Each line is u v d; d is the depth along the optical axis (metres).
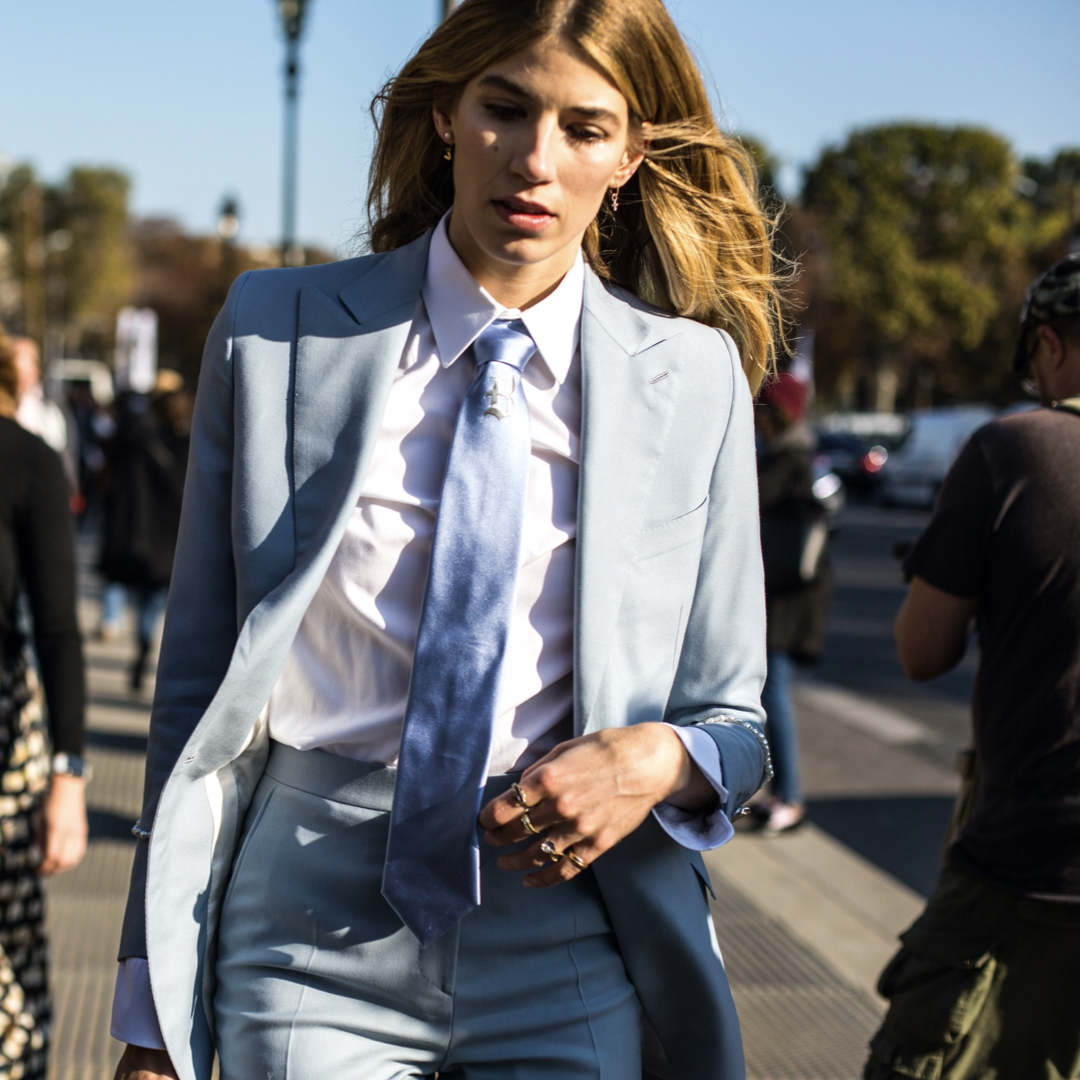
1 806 2.30
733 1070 1.43
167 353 75.56
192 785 1.34
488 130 1.27
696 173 1.48
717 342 1.46
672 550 1.38
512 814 1.23
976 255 52.19
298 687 1.36
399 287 1.37
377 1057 1.35
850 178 51.72
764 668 1.46
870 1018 3.31
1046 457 1.86
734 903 4.12
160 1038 1.33
